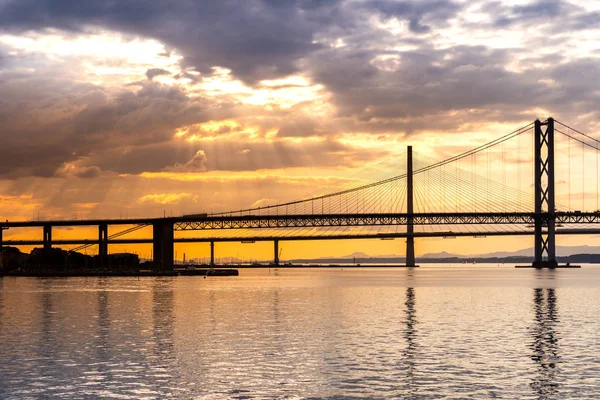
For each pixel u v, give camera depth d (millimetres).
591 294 132875
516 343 62875
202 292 144125
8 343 63906
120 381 47781
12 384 47000
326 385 46562
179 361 54438
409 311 94750
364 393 44656
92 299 121625
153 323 79875
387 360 54594
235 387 46156
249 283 194000
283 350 59250
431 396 43938
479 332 70688
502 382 47281
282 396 44031
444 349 59531
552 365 52500
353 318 84750
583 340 64812
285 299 120500
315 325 77000
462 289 154000
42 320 83875
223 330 72750
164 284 188000
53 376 49281
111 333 70750
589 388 45750
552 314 89938
